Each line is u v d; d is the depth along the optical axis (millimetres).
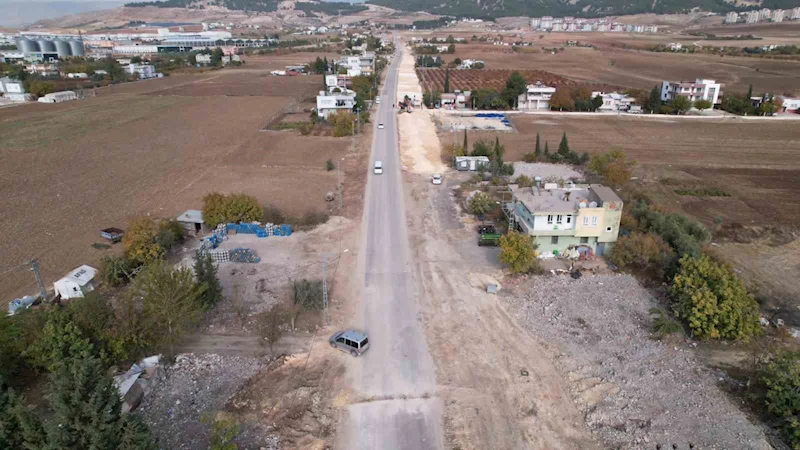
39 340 39594
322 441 34812
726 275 48031
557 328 47375
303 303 49594
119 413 28828
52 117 142875
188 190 84375
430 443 34750
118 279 54406
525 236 55719
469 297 52281
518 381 40625
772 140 118500
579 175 91938
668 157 104938
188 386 39844
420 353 43844
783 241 66625
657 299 52000
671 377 41062
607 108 156125
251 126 131125
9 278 55750
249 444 34250
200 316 45906
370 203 78250
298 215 73688
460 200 79312
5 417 30109
